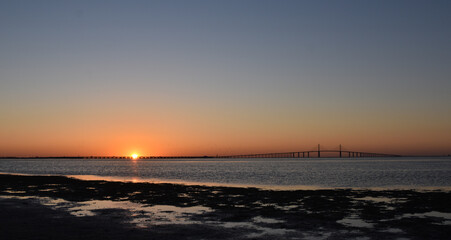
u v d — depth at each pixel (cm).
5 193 4059
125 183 5559
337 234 2000
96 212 2708
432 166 14575
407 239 1894
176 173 10250
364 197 3659
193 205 3133
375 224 2259
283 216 2558
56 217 2428
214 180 7019
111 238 1862
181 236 1930
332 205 3098
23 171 11881
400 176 7862
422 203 3186
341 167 14350
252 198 3609
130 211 2773
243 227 2178
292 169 12712
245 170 12162
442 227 2162
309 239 1892
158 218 2469
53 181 5894
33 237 1856
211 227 2172
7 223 2191
